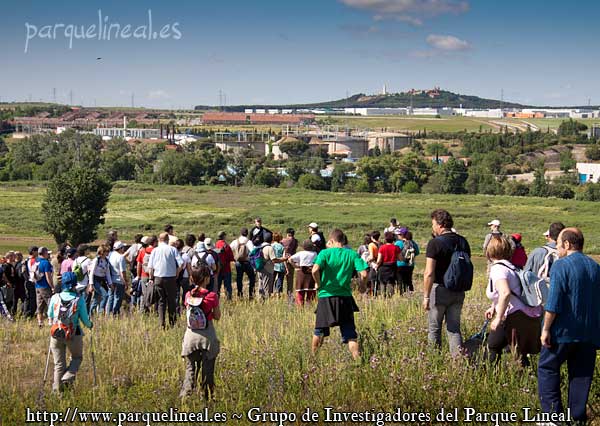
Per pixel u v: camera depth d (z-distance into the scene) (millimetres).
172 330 12305
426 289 8594
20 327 14000
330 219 78562
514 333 7941
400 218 79375
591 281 6773
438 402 7246
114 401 8203
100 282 15195
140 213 86062
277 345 9398
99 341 11672
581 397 6793
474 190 114438
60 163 124500
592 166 132000
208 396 8016
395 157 129375
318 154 178375
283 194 109438
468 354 8258
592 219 76250
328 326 8977
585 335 6727
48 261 14758
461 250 8594
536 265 9711
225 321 12875
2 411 7898
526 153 165375
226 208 91562
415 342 8836
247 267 17828
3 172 123938
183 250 15281
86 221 63781
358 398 7734
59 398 8320
